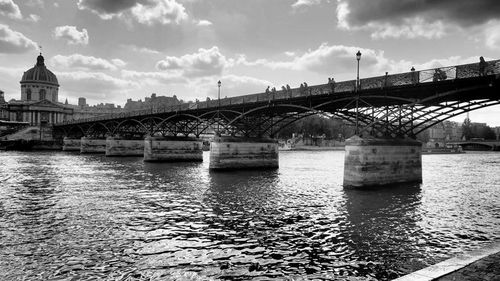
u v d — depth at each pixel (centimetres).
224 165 4419
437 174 4509
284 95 3656
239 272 1187
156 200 2442
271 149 4753
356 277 1148
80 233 1623
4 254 1341
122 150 7600
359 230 1678
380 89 2836
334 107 3584
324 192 2759
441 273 796
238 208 2175
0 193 2706
